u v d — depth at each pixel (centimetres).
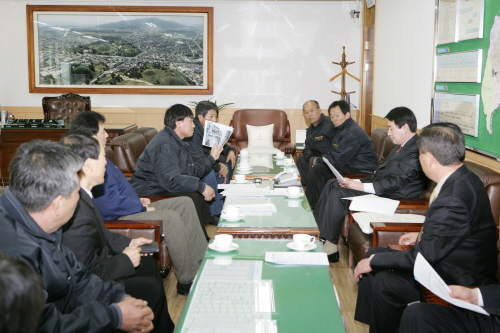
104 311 154
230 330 140
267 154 546
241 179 346
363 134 455
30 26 726
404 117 331
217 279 177
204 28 729
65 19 729
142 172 359
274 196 308
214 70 739
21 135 568
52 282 151
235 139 703
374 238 270
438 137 202
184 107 364
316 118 539
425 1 430
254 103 745
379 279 216
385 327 216
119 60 740
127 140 427
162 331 208
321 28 724
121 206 280
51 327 134
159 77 743
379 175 349
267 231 235
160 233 269
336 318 150
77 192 156
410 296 210
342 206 344
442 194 199
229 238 209
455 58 357
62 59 738
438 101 393
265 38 729
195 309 153
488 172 268
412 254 200
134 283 204
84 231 192
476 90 323
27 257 144
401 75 510
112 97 748
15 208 148
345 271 342
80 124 271
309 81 737
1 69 739
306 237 212
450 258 198
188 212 311
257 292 165
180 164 362
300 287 171
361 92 712
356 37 722
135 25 732
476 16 319
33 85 738
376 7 622
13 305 81
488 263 198
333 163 453
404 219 294
